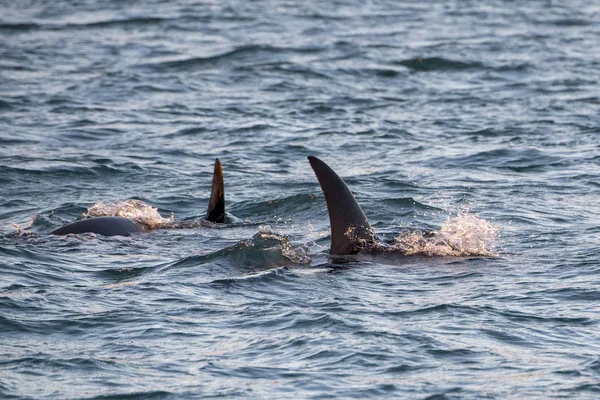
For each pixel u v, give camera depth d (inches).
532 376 1347.2
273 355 1428.4
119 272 1892.2
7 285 1769.2
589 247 2050.9
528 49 5629.9
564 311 1615.4
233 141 3494.1
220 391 1302.9
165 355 1429.6
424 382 1331.2
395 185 2792.8
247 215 2495.1
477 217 2380.7
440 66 5113.2
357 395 1290.6
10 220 2447.1
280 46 5674.2
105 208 2427.4
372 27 6638.8
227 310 1631.4
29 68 4987.7
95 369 1376.7
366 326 1542.8
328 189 1969.7
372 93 4483.3
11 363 1393.9
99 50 5644.7
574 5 7859.3
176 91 4490.7
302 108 4124.0
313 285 1769.2
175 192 2768.2
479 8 7731.3
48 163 3051.2
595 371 1360.7
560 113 3941.9
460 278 1813.5
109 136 3543.3
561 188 2733.8
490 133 3575.3
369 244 1983.3
